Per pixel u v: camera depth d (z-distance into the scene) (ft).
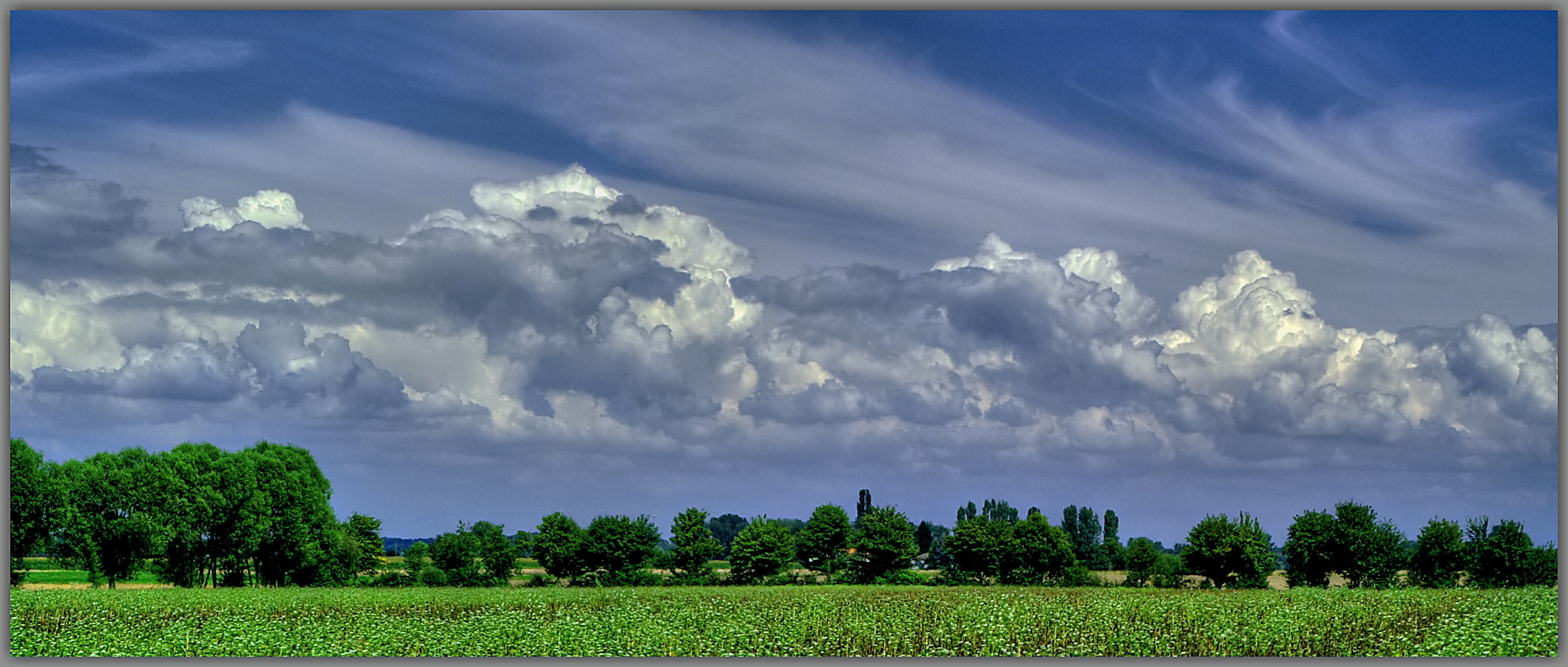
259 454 324.60
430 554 315.99
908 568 328.29
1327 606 162.50
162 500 278.87
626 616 156.46
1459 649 118.32
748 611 165.58
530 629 139.74
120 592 215.72
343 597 210.79
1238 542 269.64
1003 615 152.76
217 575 326.85
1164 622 147.74
